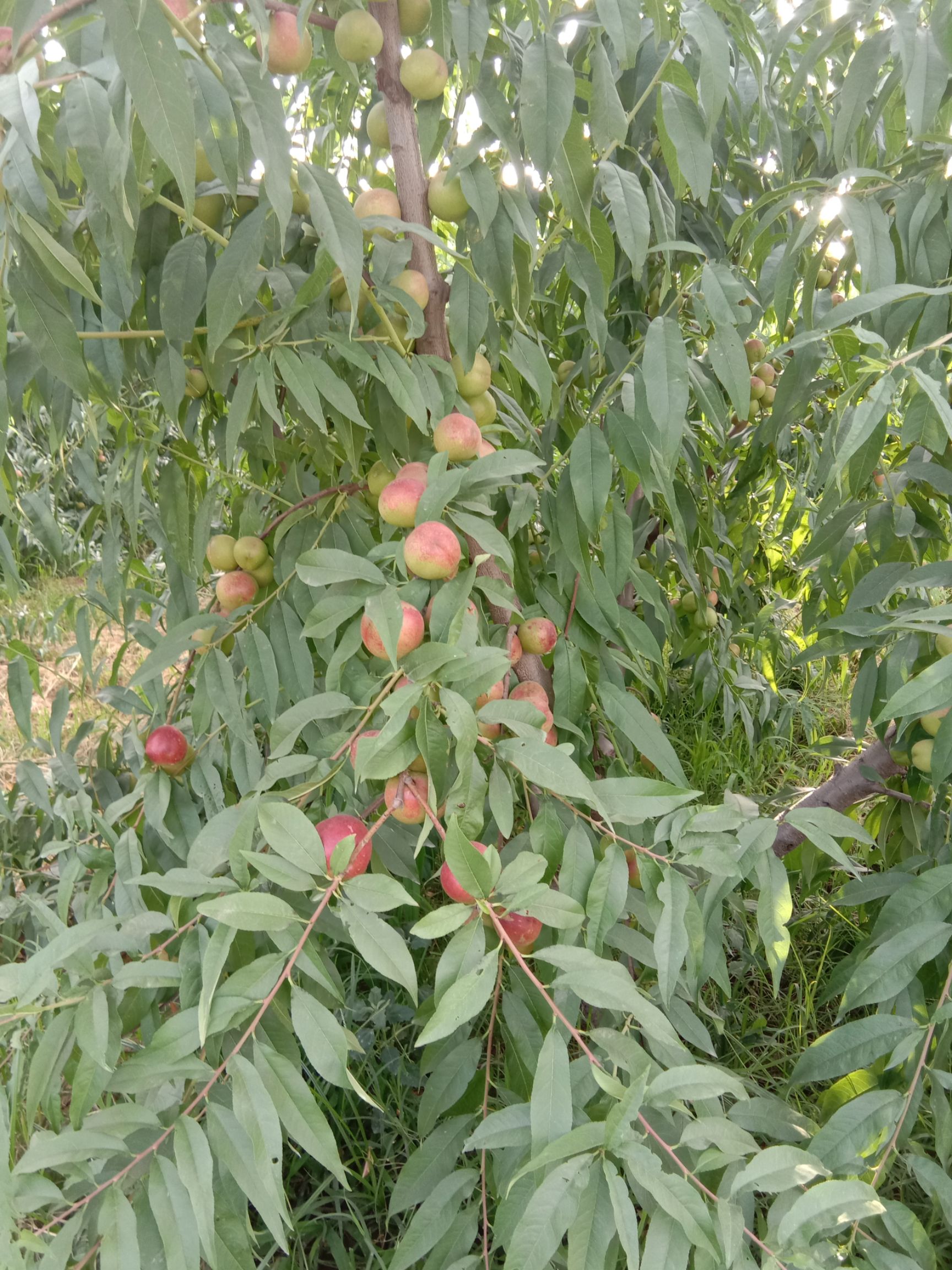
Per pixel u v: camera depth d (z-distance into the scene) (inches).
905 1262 31.0
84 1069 30.6
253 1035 29.3
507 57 42.9
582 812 40.6
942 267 42.8
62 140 29.8
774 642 106.5
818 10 44.6
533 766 30.6
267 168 29.7
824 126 55.9
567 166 39.9
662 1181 25.8
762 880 37.0
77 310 44.1
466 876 28.3
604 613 47.6
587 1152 27.9
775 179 71.9
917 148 43.5
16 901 70.5
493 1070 61.0
